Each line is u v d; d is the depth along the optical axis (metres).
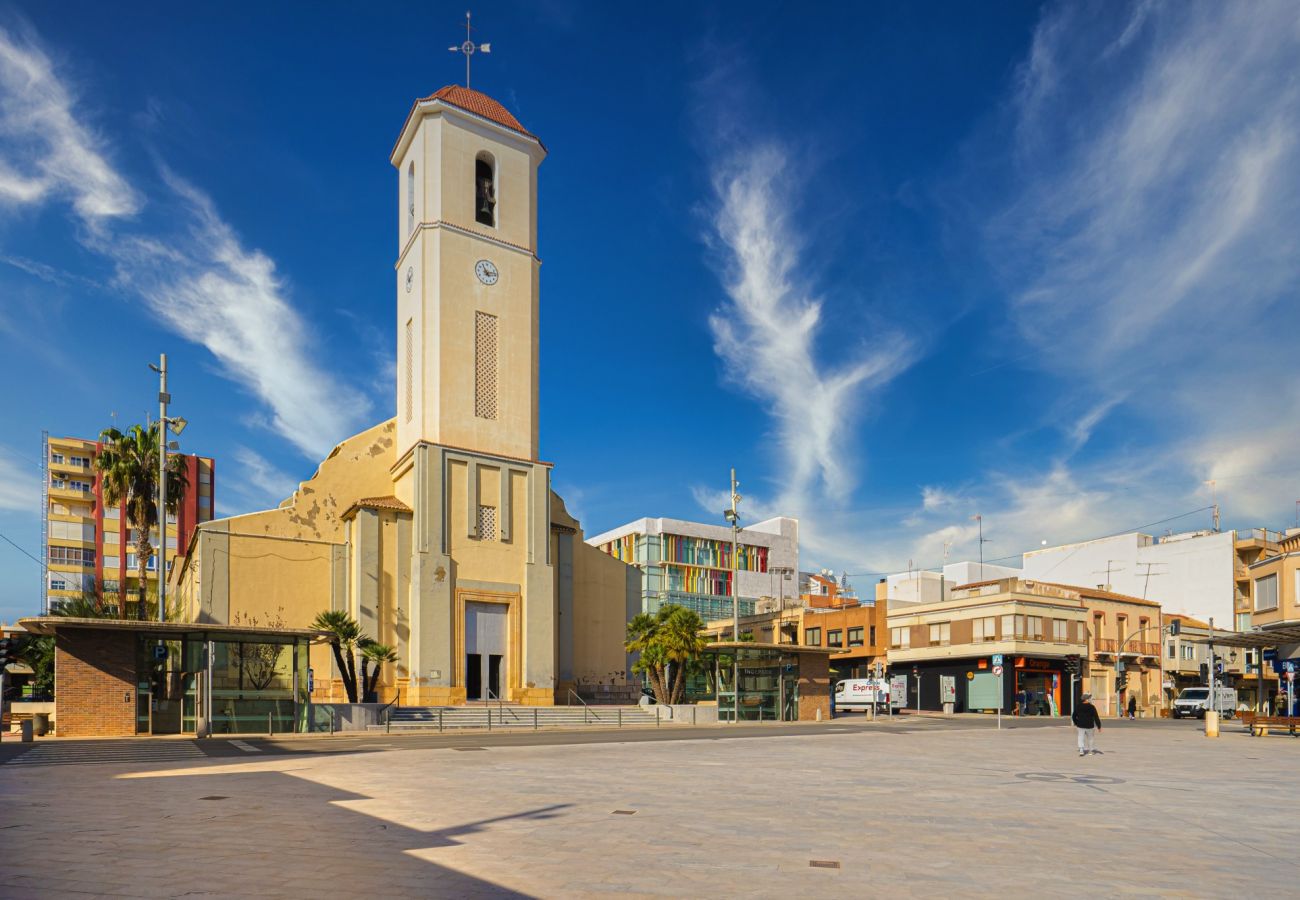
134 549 87.12
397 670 43.78
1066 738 32.03
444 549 45.22
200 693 30.59
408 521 45.72
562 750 24.81
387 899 7.43
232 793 14.09
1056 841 10.53
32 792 14.23
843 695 60.78
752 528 107.38
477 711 40.50
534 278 51.59
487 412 48.66
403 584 44.88
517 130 51.72
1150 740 31.38
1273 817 12.78
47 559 83.25
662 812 12.34
